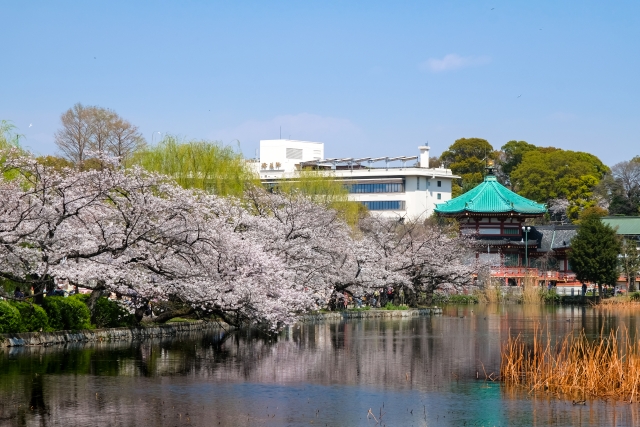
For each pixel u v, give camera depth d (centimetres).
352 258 6856
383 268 7288
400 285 7712
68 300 4166
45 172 3706
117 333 4288
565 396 2869
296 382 3058
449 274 8169
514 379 3175
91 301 4322
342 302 7256
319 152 17800
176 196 3984
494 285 10306
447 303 10006
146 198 3903
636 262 10606
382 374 3291
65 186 3666
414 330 5378
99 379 2998
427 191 16088
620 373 3011
